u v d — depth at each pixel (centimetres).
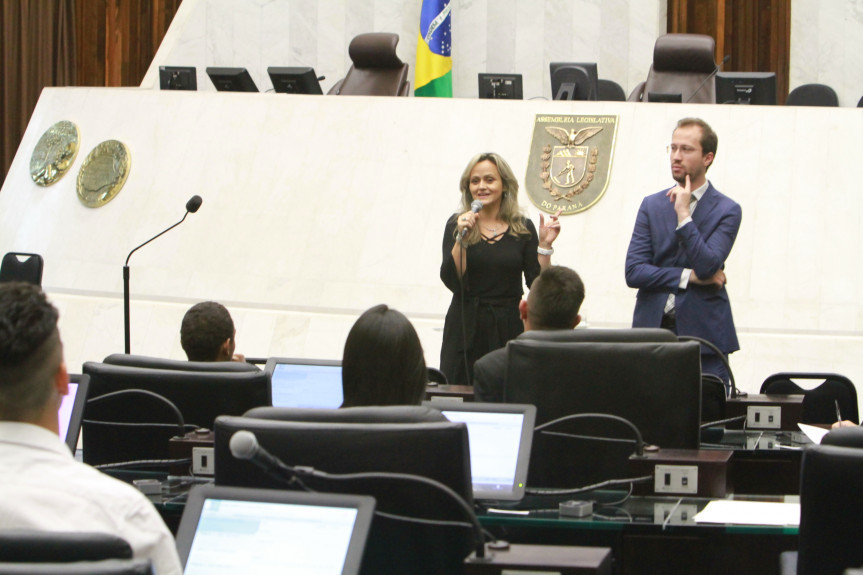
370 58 1107
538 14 1374
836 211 873
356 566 199
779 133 895
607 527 286
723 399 445
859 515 245
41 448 203
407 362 286
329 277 916
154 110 1009
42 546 165
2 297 206
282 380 443
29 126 1063
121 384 379
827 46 1343
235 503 213
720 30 1385
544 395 363
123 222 977
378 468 246
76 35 1508
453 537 245
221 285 934
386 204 929
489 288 568
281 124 973
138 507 202
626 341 371
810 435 409
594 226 888
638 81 1350
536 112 930
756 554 324
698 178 587
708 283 570
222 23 1390
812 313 853
